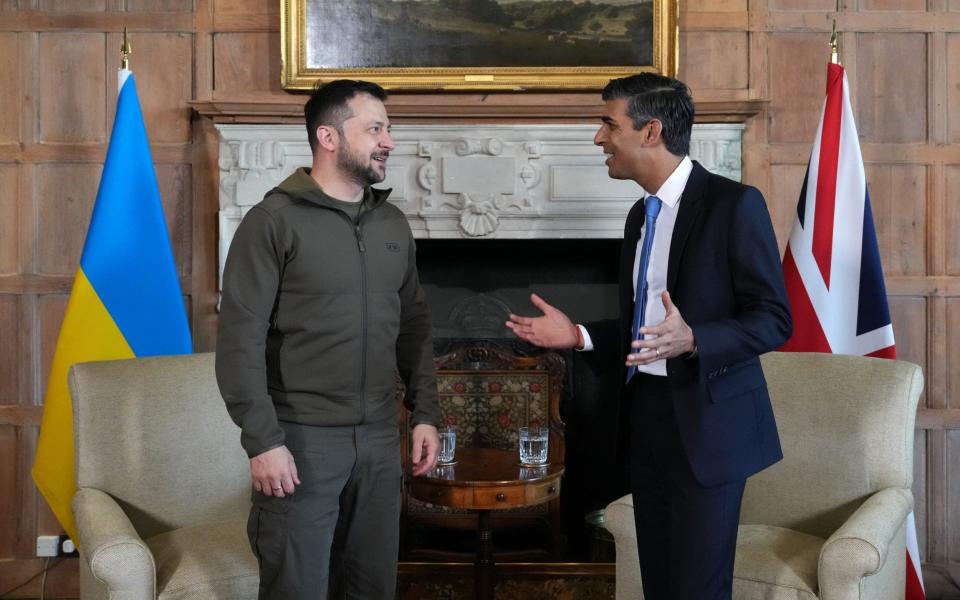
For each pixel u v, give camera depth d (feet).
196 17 10.76
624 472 11.28
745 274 5.90
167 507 8.07
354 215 6.56
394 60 10.64
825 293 9.83
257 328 6.12
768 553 7.41
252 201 10.50
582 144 10.55
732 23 10.87
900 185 10.98
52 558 10.89
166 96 10.80
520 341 11.21
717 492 6.03
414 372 7.26
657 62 10.64
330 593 6.95
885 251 10.98
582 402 11.31
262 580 6.43
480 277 11.35
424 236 10.63
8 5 10.72
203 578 7.02
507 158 10.52
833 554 6.77
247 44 10.78
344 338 6.37
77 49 10.78
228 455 8.39
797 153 10.91
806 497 8.13
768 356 8.69
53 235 10.83
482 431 10.47
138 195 9.76
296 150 10.55
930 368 10.98
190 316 10.86
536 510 10.69
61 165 10.82
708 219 6.08
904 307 11.00
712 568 6.04
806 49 10.91
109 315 9.53
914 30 10.87
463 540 10.68
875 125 10.94
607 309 11.33
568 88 10.64
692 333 5.56
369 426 6.55
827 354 8.52
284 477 5.97
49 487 9.35
